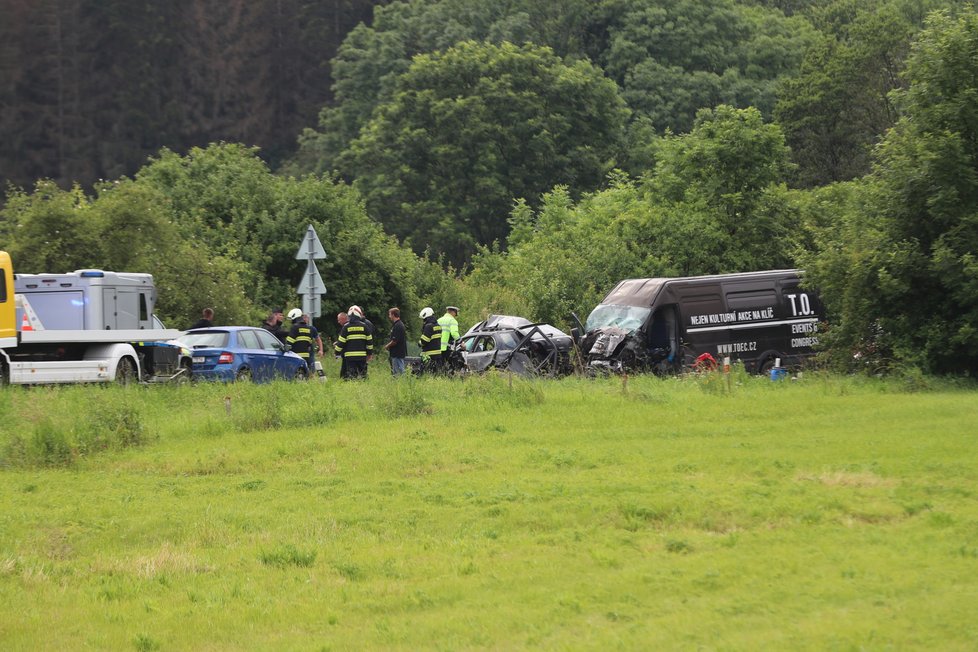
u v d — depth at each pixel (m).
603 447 53.00
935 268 85.88
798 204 147.50
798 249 96.38
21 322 87.94
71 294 89.62
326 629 27.33
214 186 151.50
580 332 106.38
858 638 24.59
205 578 32.25
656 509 38.25
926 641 24.38
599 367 98.00
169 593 30.94
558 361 104.44
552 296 139.00
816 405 68.12
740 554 32.69
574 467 47.81
